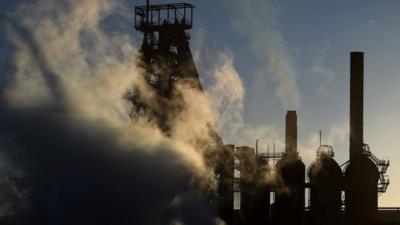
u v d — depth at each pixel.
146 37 119.19
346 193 126.56
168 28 118.69
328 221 125.88
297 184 127.12
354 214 125.62
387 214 127.31
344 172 126.94
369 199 126.06
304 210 127.44
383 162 127.06
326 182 126.06
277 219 127.31
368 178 125.88
